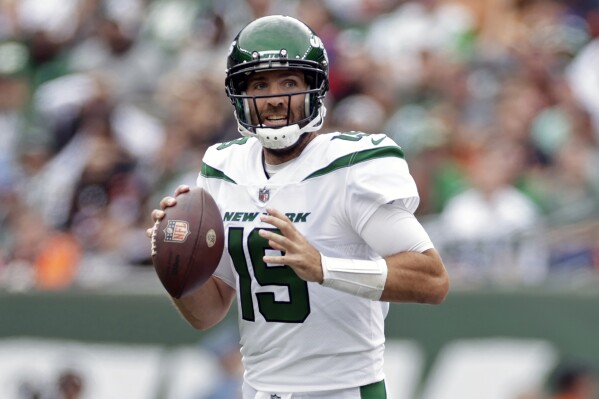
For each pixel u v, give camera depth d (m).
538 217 27.03
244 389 13.67
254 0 35.47
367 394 13.18
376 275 12.38
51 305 25.12
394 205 12.66
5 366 25.31
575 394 22.53
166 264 12.78
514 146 29.31
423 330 23.16
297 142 13.04
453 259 25.88
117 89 34.31
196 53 35.19
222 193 13.43
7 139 34.47
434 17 34.91
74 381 24.91
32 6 38.72
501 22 34.91
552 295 22.75
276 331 13.06
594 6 35.59
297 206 12.85
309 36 13.00
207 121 32.00
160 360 24.27
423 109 31.70
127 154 31.94
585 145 29.92
